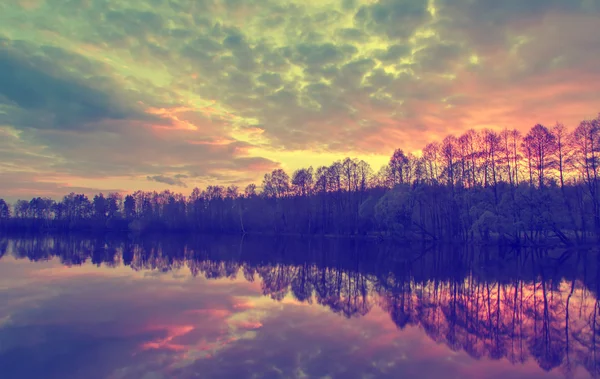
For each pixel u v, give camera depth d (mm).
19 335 13633
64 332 13961
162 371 10258
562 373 10469
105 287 23453
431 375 10133
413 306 18469
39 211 150125
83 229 142875
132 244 68062
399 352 11898
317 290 22797
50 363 10914
